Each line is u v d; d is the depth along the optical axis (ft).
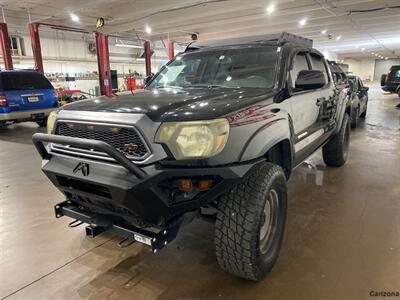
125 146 6.11
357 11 42.42
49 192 13.24
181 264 8.01
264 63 9.45
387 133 25.03
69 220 10.60
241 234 6.48
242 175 6.27
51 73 58.29
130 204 5.93
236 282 7.23
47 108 28.63
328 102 12.92
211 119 5.99
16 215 11.00
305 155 10.61
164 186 6.10
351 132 25.64
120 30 52.19
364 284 7.00
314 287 6.95
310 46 12.48
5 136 26.84
